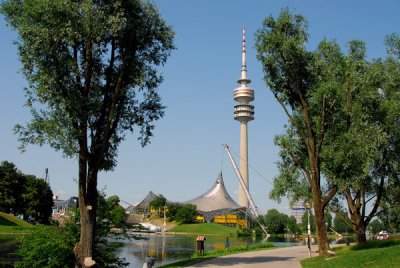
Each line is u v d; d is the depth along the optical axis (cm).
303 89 3100
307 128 3039
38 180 10194
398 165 3491
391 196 3809
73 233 2534
